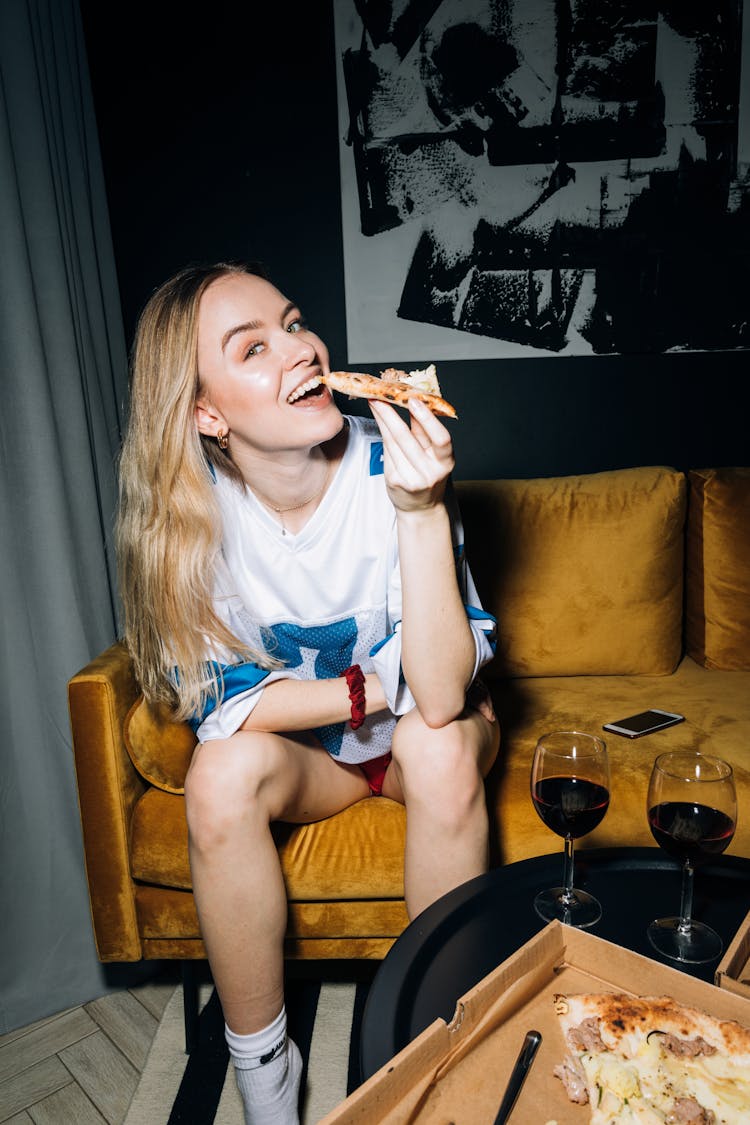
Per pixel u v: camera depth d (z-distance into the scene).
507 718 1.81
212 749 1.28
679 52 2.21
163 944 1.52
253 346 1.25
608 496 2.02
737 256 2.32
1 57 1.75
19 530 1.71
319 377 1.21
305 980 1.71
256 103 2.31
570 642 2.01
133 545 1.38
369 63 2.26
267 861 1.23
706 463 2.46
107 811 1.49
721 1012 0.68
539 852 1.48
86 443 1.91
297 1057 1.27
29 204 1.80
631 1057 0.65
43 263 1.83
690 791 0.86
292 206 2.36
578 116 2.25
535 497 2.03
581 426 2.44
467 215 2.32
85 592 1.90
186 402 1.29
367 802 1.52
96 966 1.77
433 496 1.21
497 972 0.70
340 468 1.39
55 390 1.85
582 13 2.20
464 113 2.26
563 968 0.77
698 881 1.03
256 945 1.21
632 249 2.32
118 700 1.50
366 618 1.45
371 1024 0.78
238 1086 1.24
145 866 1.48
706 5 2.18
